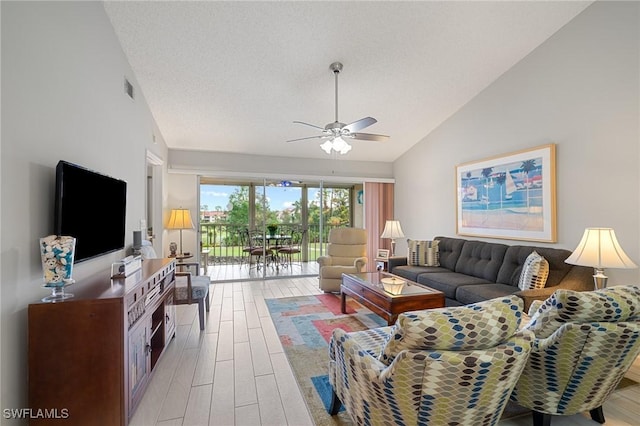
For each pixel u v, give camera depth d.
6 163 1.49
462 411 1.26
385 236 5.26
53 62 1.88
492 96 4.05
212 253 5.80
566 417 1.88
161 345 2.59
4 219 1.48
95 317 1.63
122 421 1.66
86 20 2.30
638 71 2.62
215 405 1.97
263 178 5.87
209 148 5.45
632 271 2.68
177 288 3.13
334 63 3.45
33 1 1.69
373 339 1.99
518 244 3.69
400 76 3.78
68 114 2.05
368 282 3.44
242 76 3.61
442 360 1.13
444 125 4.96
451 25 3.04
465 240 4.32
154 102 4.00
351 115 4.61
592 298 1.50
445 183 4.96
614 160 2.79
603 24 2.85
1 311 1.46
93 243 2.21
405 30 3.06
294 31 2.98
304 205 6.21
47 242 1.61
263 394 2.09
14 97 1.54
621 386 2.18
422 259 4.59
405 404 1.26
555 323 1.57
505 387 1.29
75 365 1.61
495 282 3.57
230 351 2.72
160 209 4.82
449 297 3.50
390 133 5.33
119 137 2.97
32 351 1.58
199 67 3.42
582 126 3.04
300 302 4.21
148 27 2.85
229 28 2.91
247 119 4.57
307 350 2.75
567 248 3.17
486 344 1.21
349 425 1.79
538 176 3.43
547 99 3.36
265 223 5.95
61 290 1.71
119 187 2.69
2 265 1.46
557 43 3.25
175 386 2.18
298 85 3.84
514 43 3.38
